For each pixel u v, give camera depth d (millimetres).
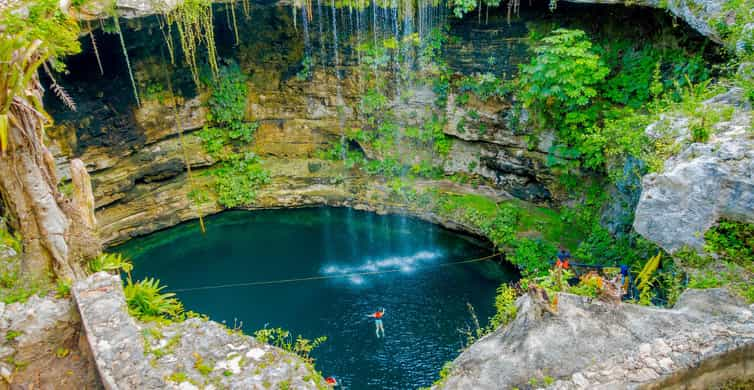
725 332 7711
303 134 23312
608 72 15859
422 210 20781
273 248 19812
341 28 20891
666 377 7363
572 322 8234
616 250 15234
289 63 22125
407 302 16562
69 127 17906
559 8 17094
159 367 7797
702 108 10039
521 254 17500
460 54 19656
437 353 14531
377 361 14344
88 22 14695
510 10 17969
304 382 7832
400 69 20938
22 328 8727
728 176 8125
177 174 21703
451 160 21531
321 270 18344
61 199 9836
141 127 20250
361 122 22578
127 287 10109
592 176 17578
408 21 19734
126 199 20234
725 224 8414
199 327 8641
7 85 8383
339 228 20922
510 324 8797
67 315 9016
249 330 15570
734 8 11453
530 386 7582
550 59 15938
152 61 19641
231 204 21797
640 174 12617
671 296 9570
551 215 18906
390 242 19828
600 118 16828
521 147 19359
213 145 22297
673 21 13773
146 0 15430
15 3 9539
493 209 19672
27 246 9445
